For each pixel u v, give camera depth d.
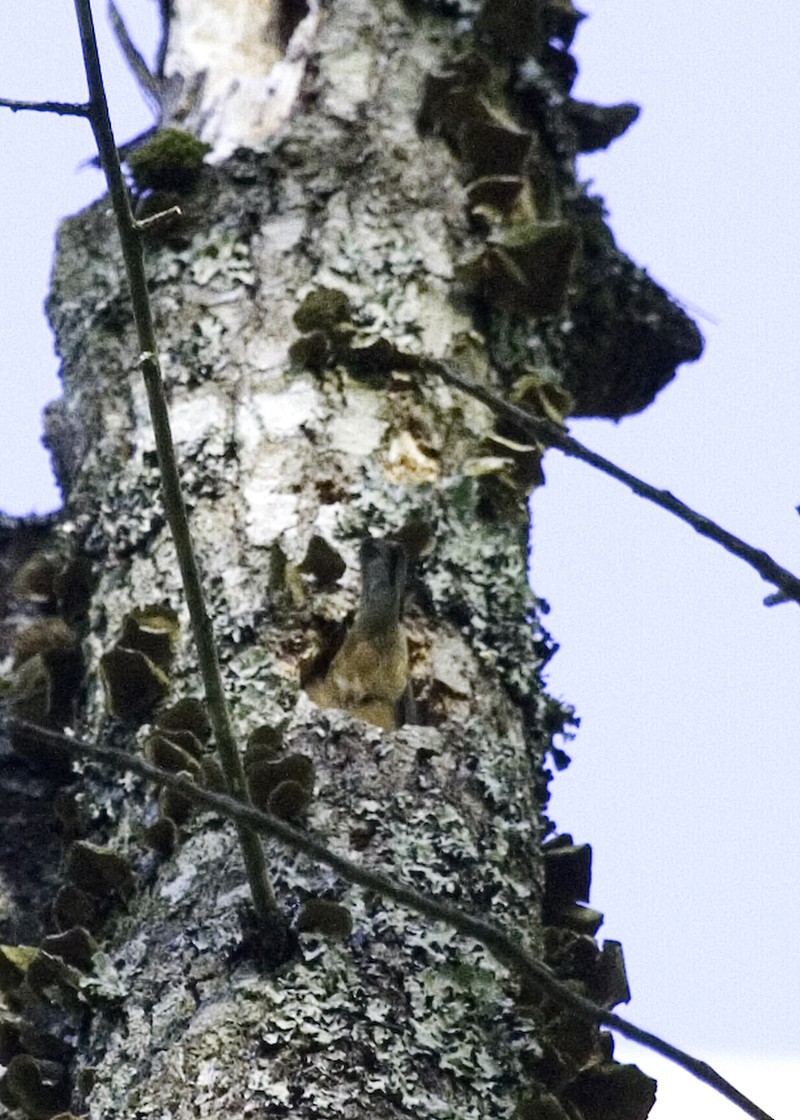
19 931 9.54
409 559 9.06
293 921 7.60
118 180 6.72
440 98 10.89
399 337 9.88
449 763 8.45
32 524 10.80
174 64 11.65
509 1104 7.39
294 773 8.02
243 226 10.38
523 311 10.35
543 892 8.55
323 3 11.59
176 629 8.87
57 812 9.02
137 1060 7.42
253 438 9.48
